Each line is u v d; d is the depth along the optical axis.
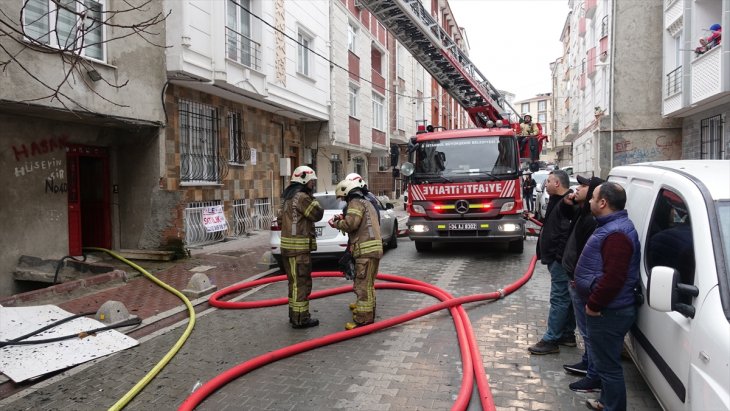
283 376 4.40
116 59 8.77
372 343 5.20
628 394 3.87
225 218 12.54
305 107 15.20
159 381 4.41
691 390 2.55
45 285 8.46
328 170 19.67
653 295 2.71
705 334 2.47
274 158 15.22
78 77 7.93
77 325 5.50
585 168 27.80
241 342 5.38
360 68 20.84
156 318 6.09
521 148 10.86
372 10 11.99
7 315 5.56
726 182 3.08
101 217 10.09
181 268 9.10
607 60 21.02
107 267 8.23
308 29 15.37
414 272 8.80
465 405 3.66
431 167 9.95
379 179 26.33
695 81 14.09
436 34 13.60
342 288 7.36
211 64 10.61
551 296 4.82
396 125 27.09
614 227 3.21
